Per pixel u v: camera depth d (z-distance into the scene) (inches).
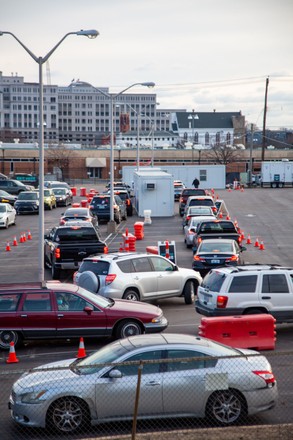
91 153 7790.4
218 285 1249.4
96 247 1822.1
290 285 1242.6
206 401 735.7
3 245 2650.1
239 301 1227.2
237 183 5954.7
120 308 1159.6
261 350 1075.3
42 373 766.5
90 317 1138.0
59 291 1151.6
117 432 735.1
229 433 693.3
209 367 744.3
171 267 1518.2
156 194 3659.0
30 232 3046.3
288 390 867.4
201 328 1080.2
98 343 1190.3
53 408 730.2
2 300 1137.4
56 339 1143.6
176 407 733.3
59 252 1807.3
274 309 1228.5
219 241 1803.6
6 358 1083.3
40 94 1727.4
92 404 730.8
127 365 722.2
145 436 684.1
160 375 735.7
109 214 3309.5
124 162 7785.4
